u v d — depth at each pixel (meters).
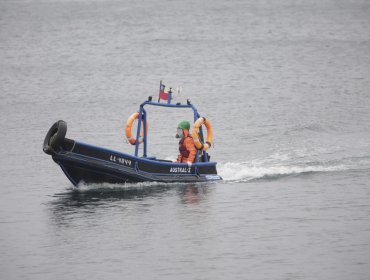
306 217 62.59
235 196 70.25
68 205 67.62
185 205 66.88
